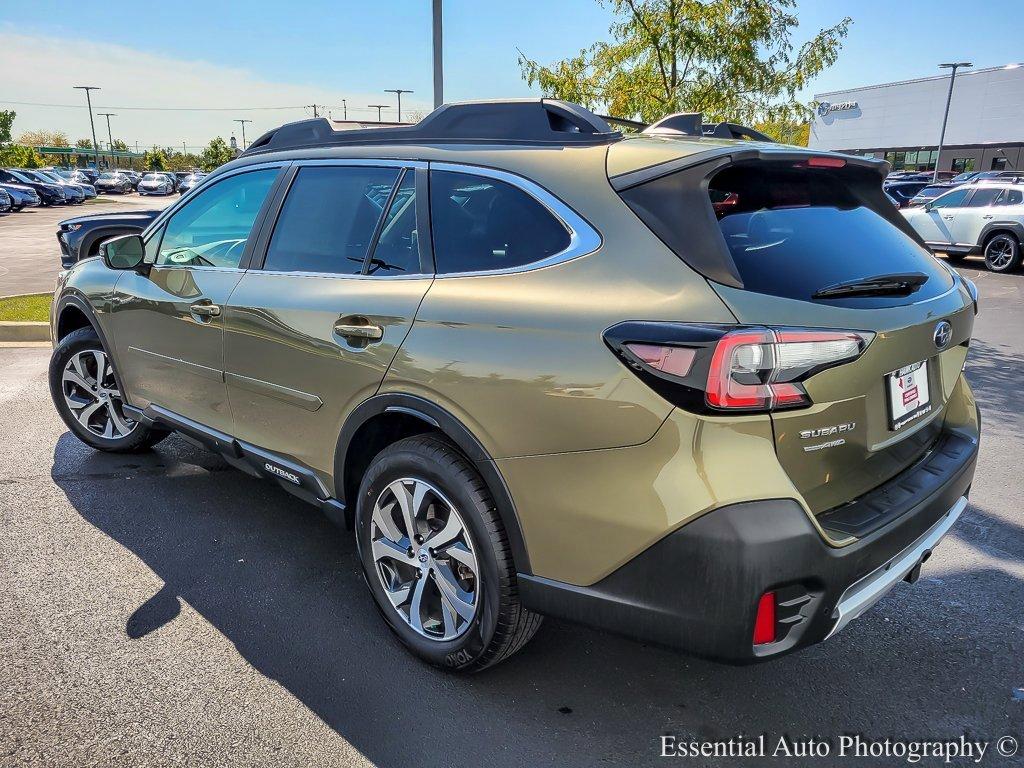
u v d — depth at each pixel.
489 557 2.33
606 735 2.36
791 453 1.97
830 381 1.97
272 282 3.03
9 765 2.16
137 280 3.79
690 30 8.30
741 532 1.85
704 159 2.10
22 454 4.59
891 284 2.21
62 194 37.72
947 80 47.34
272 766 2.20
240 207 3.38
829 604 1.98
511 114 2.60
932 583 3.27
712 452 1.88
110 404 4.37
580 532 2.10
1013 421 5.51
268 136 3.53
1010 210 14.16
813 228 2.31
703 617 1.92
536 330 2.16
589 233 2.21
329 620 2.95
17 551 3.42
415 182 2.70
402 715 2.43
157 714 2.39
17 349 7.36
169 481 4.23
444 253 2.53
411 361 2.43
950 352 2.67
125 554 3.41
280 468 3.10
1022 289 12.42
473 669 2.53
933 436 2.66
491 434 2.23
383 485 2.62
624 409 1.97
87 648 2.72
